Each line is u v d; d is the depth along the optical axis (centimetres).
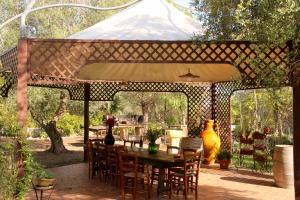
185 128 1560
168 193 666
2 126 571
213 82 1116
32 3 736
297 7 405
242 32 512
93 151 799
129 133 1802
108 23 757
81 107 1794
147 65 884
